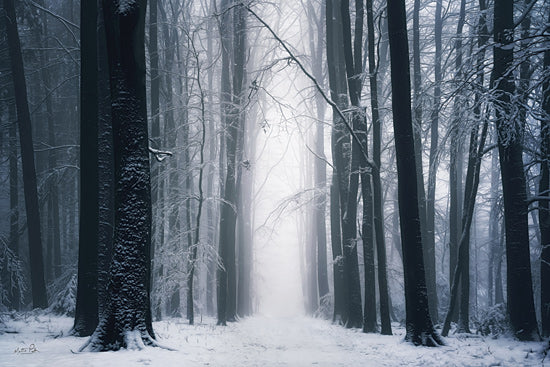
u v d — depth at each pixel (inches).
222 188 1117.1
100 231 621.9
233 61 1103.0
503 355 448.5
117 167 472.4
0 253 1127.0
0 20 1190.9
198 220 922.7
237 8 1010.7
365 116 765.9
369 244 767.7
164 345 450.9
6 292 1052.5
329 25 912.9
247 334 746.8
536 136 645.9
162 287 940.6
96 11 602.9
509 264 576.1
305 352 502.6
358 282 871.7
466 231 696.4
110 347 437.1
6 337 534.3
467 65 642.2
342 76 955.3
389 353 483.8
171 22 1093.1
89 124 593.6
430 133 1080.8
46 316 845.2
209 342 568.1
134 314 450.6
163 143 1098.1
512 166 582.2
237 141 1072.2
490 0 826.8
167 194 1068.5
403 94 574.2
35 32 1288.1
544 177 657.6
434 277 1029.8
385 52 1184.2
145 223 470.0
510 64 570.6
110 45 469.7
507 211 582.9
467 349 494.3
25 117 1007.0
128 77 471.8
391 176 1091.9
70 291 878.4
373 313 756.6
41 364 362.6
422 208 1016.9
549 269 673.6
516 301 565.9
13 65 1008.9
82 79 593.3
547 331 673.6
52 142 1384.1
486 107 587.2
